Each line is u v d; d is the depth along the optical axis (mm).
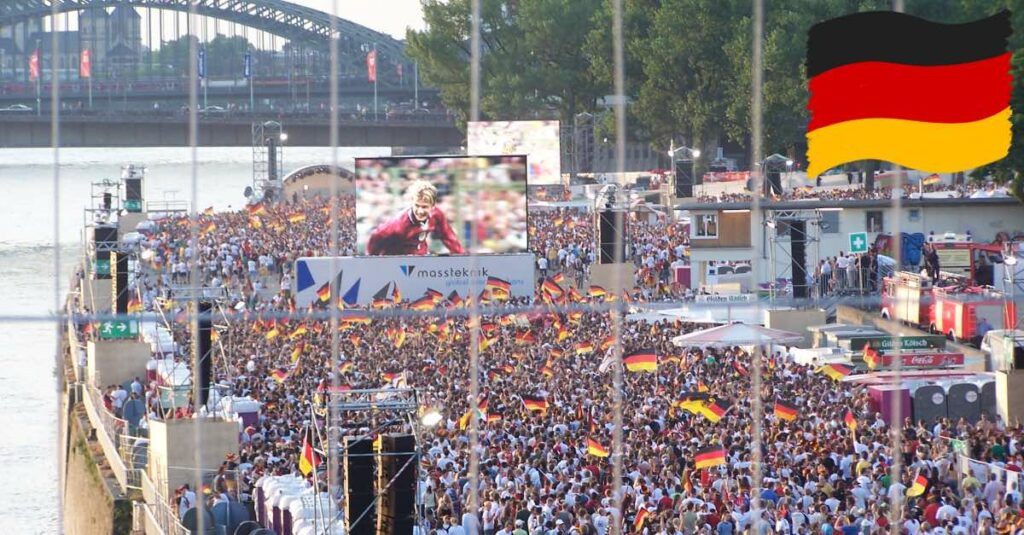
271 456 90562
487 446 85562
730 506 70500
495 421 93125
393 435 65312
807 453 79938
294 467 87000
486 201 175000
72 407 139625
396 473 64938
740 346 122188
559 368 112500
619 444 75438
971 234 168375
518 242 175375
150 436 101750
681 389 101562
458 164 174375
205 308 116875
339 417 84312
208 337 100938
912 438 85438
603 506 73438
